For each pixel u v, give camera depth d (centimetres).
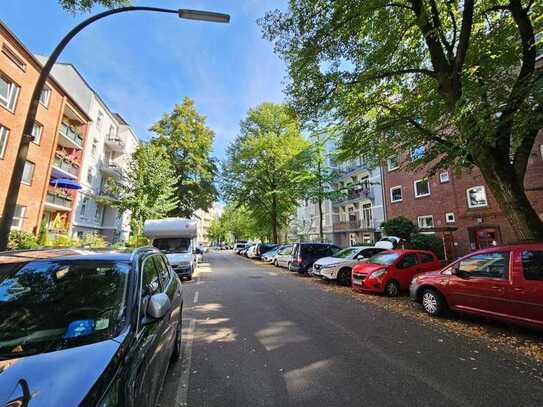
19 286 258
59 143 2328
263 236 4578
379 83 933
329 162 3278
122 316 243
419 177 2106
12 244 1450
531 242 539
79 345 206
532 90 519
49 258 295
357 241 3156
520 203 687
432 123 929
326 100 912
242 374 390
